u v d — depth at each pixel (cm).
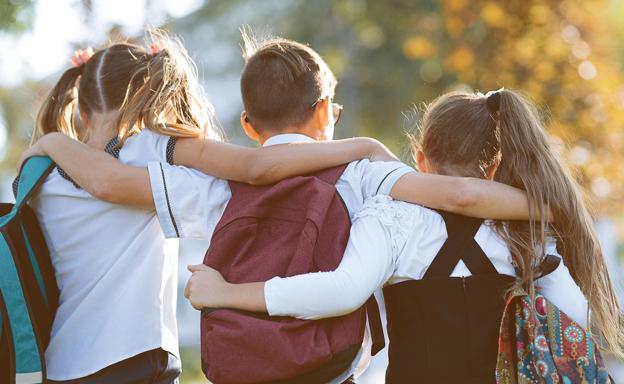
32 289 313
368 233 289
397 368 294
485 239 296
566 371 285
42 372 306
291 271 284
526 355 288
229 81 2416
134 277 315
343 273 281
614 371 1004
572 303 296
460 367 289
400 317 295
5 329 304
